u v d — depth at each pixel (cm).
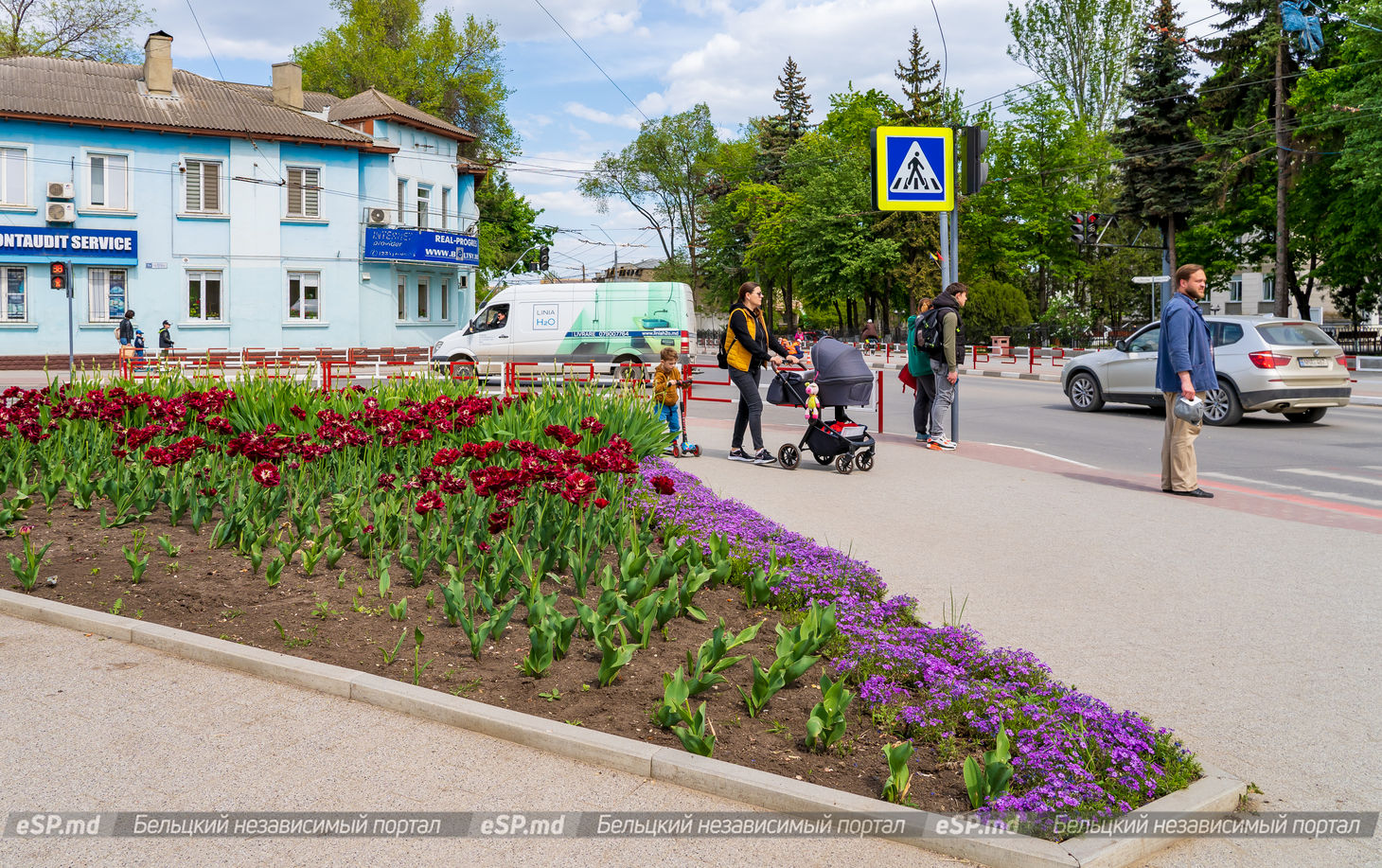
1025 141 6078
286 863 316
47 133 3372
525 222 6944
